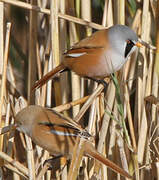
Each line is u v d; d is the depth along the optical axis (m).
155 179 10.49
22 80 14.06
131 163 10.52
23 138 10.49
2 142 10.20
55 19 10.29
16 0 11.02
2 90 9.77
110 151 10.43
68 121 8.89
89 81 11.75
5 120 10.24
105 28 11.30
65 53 11.02
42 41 12.80
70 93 12.54
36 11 11.70
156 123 10.70
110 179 10.55
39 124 8.95
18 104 10.23
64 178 10.05
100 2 12.50
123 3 11.06
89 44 11.01
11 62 13.52
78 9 11.62
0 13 10.97
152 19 12.08
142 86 10.88
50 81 10.76
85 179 10.01
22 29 15.01
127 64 11.55
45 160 9.41
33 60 11.93
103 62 10.87
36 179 8.83
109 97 10.36
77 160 7.91
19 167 9.38
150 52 10.83
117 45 10.84
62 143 8.77
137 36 10.93
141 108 10.88
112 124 10.36
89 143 8.41
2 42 11.06
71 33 11.75
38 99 10.41
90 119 9.70
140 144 10.65
